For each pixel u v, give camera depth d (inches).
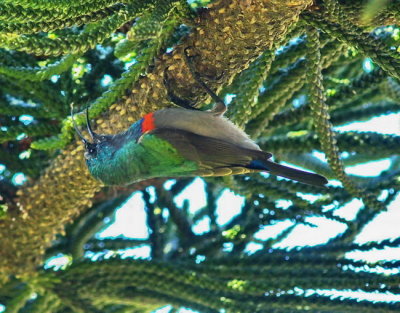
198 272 439.5
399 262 402.6
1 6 286.2
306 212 416.8
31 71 353.7
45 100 422.6
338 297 402.6
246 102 343.6
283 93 401.1
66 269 434.3
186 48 339.0
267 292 411.5
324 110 349.4
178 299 445.4
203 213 550.3
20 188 429.7
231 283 416.2
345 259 416.5
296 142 448.1
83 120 345.1
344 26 319.6
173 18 333.7
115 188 486.0
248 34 323.9
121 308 488.4
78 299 444.1
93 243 511.8
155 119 303.9
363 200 372.2
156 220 505.4
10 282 452.4
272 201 431.5
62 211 408.2
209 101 361.4
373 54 331.0
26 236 420.8
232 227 505.4
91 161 325.4
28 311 451.8
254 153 300.0
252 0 315.0
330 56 389.1
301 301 404.5
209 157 299.9
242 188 419.2
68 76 429.7
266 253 440.5
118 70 442.9
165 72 342.6
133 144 303.0
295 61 392.8
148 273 429.7
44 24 303.9
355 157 522.3
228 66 336.5
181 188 543.2
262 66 344.5
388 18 333.4
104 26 310.3
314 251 434.6
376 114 467.5
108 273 432.8
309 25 341.7
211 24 328.2
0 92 441.7
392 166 522.0
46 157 442.6
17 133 411.2
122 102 357.4
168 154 298.4
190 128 304.2
